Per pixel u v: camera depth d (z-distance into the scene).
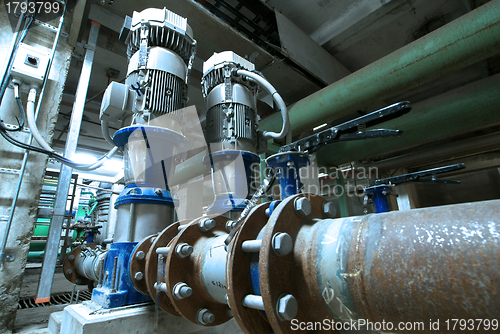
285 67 2.97
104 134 1.61
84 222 5.29
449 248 0.40
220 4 2.71
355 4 3.07
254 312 0.64
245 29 2.78
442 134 2.42
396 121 2.53
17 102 1.53
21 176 1.53
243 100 1.92
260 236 0.68
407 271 0.42
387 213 0.53
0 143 1.53
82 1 1.92
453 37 1.73
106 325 0.99
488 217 0.39
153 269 1.05
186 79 1.71
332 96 2.37
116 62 3.50
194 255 0.96
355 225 0.55
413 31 3.28
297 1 3.02
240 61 2.01
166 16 1.62
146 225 1.33
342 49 3.50
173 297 0.85
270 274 0.53
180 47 1.66
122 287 1.16
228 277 0.62
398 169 5.38
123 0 2.14
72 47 1.91
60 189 1.91
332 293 0.52
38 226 5.40
